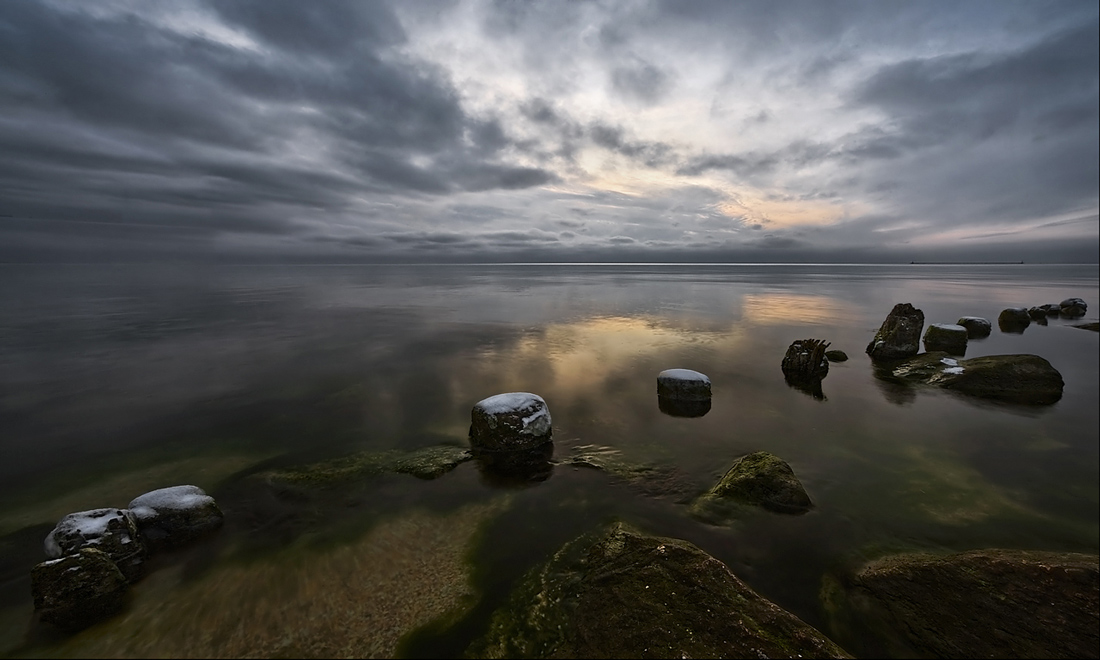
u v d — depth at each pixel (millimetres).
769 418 11625
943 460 9477
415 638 4730
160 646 4648
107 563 5184
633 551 5777
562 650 4531
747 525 6895
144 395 13562
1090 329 25750
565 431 10516
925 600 5336
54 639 4766
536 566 5867
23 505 7863
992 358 14664
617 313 30703
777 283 65312
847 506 7566
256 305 35438
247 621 4941
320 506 7379
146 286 51688
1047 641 4750
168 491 6738
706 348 19531
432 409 12258
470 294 46312
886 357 17516
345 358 18047
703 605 4832
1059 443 10344
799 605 5449
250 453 9648
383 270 139375
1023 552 5898
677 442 10016
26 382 14867
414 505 7391
